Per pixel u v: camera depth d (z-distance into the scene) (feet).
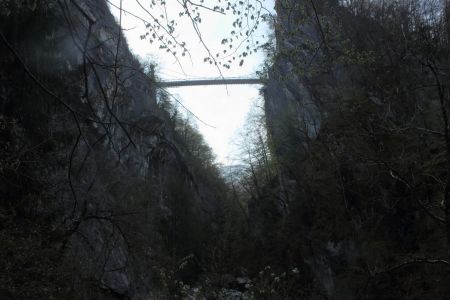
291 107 160.35
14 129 53.62
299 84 151.02
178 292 75.41
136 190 101.60
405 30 105.40
